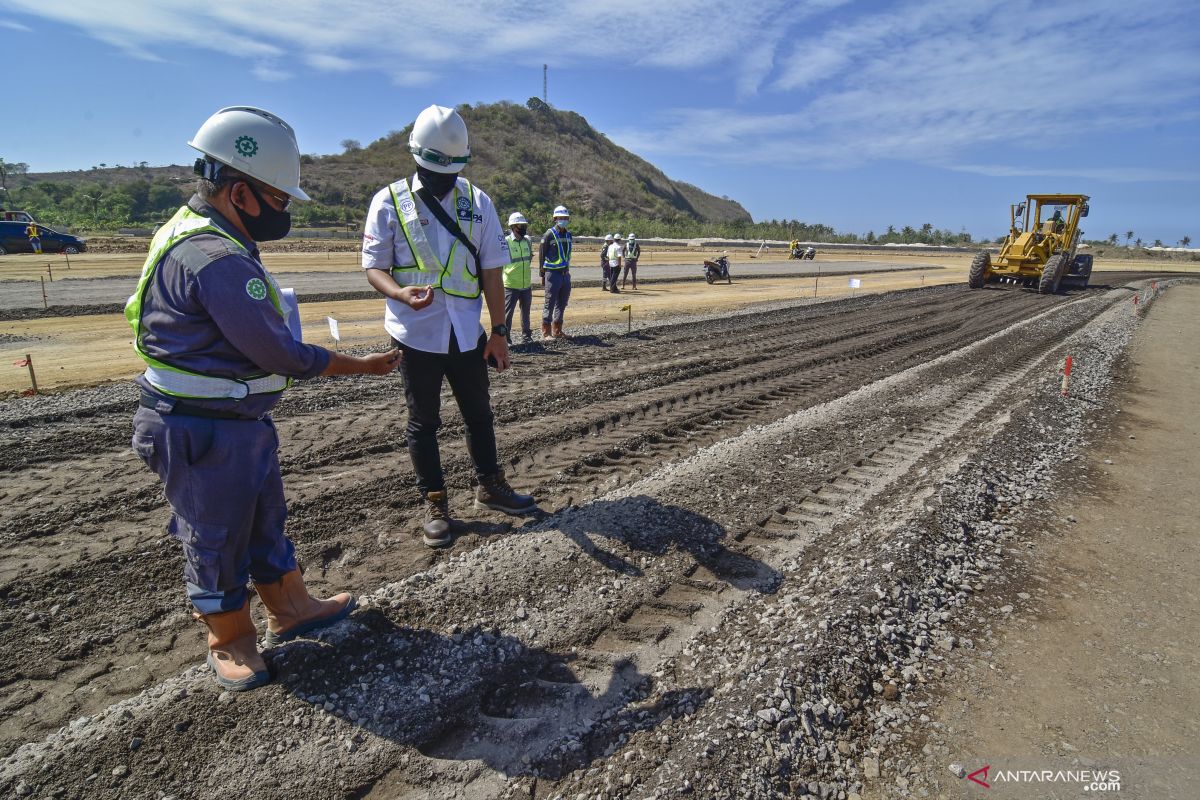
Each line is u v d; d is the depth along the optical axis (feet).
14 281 49.37
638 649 9.78
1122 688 9.75
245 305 7.10
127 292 44.93
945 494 15.37
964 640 10.70
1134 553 14.03
